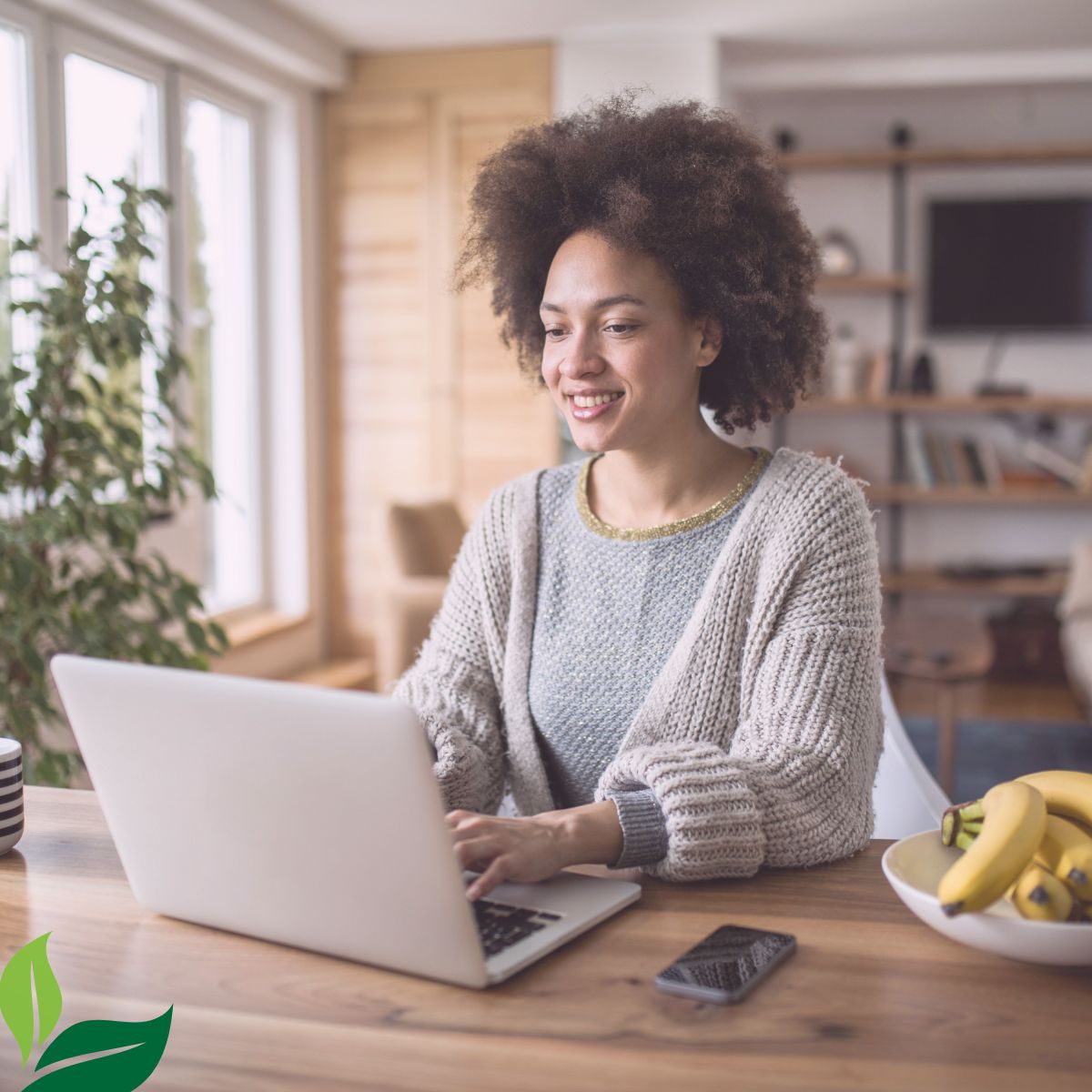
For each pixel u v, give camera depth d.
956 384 5.73
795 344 1.42
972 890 0.83
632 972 0.86
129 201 2.62
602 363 1.27
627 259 1.26
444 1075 0.73
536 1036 0.77
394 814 0.80
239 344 4.70
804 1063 0.74
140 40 3.84
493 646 1.40
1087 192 5.54
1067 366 5.65
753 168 1.34
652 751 1.09
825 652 1.19
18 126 3.40
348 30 4.52
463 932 0.82
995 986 0.84
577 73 4.65
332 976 0.86
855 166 5.55
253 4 4.11
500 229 1.44
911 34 4.69
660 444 1.32
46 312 2.54
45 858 1.11
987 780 3.88
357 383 4.95
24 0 3.37
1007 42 4.85
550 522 1.41
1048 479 5.57
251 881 0.90
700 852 1.02
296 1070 0.73
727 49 4.86
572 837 1.02
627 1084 0.72
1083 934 0.81
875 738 1.22
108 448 2.58
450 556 3.89
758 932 0.91
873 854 1.13
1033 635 5.36
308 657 4.94
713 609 1.27
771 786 1.08
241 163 4.64
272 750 0.83
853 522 1.26
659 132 1.31
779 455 1.34
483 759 1.31
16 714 2.45
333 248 4.92
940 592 5.45
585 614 1.34
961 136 5.62
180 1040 0.77
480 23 4.45
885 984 0.84
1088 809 0.92
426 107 4.78
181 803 0.90
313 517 4.95
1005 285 5.57
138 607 3.84
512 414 4.83
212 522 4.52
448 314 4.84
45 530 2.39
